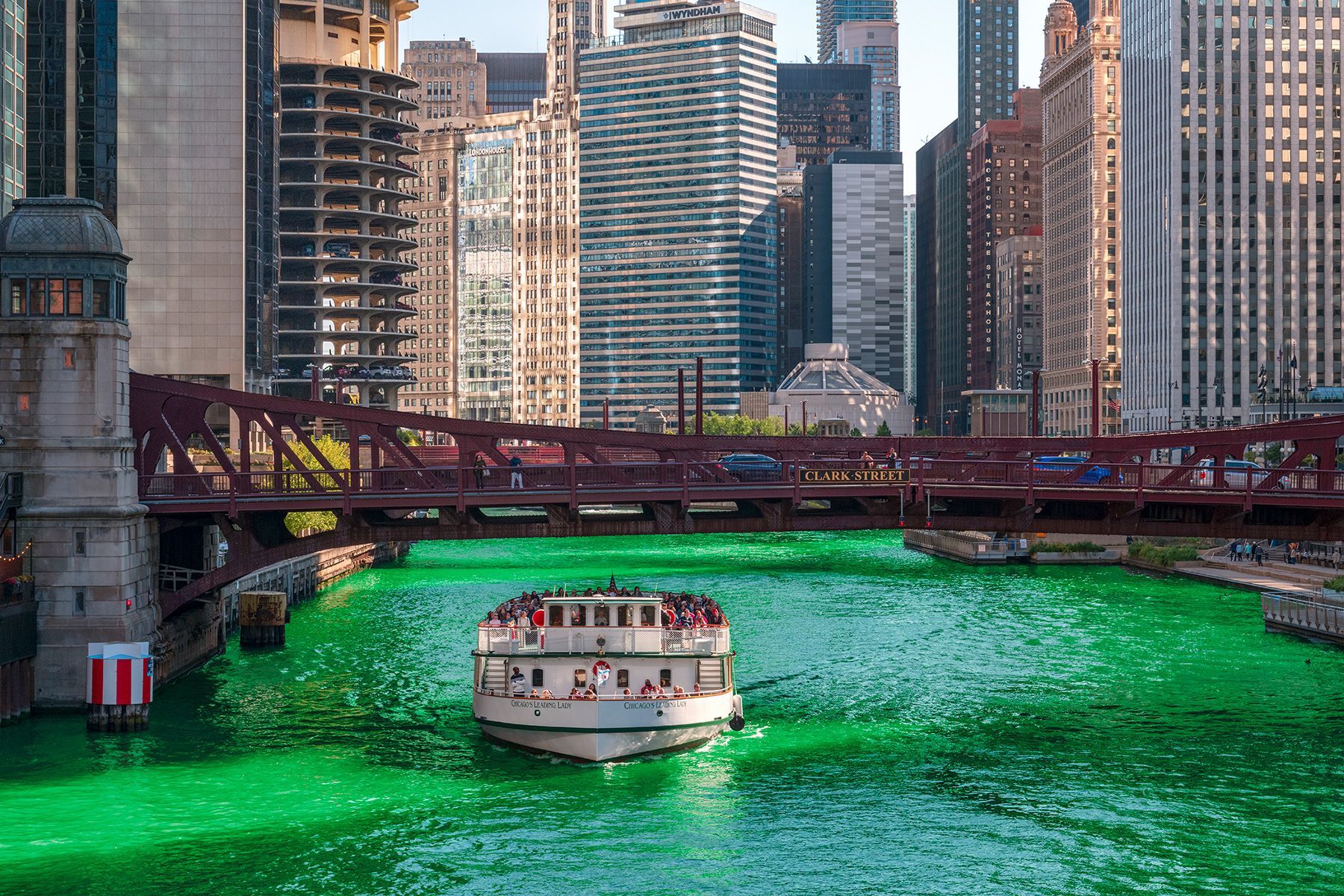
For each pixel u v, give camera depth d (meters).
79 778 61.28
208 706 74.56
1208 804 59.00
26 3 148.12
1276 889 49.91
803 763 64.69
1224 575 131.38
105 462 70.25
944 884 50.31
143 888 49.50
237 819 56.41
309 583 123.88
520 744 66.00
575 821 56.50
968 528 84.00
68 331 69.88
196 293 159.62
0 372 69.88
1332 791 60.59
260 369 168.12
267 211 172.50
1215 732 70.50
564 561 159.25
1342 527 80.06
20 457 69.69
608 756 64.31
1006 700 77.19
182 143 158.75
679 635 67.62
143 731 68.81
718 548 180.25
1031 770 63.72
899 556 165.88
